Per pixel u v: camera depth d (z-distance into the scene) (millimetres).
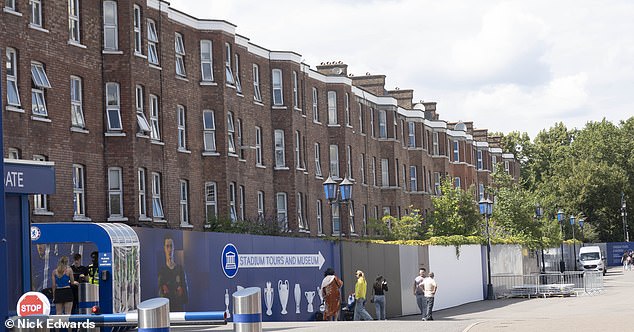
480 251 59500
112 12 40438
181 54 46812
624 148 137875
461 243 56156
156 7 44094
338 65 68812
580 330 24797
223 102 49062
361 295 36562
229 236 31641
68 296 23812
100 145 39562
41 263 27016
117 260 24500
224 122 49094
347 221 65062
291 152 57031
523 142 153250
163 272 27500
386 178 74125
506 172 82812
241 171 51531
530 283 61219
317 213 62188
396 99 80438
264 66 55781
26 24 35312
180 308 28312
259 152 54906
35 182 18766
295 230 56750
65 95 37500
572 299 52594
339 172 65188
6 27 34188
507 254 65875
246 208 52000
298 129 58469
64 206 36844
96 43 39781
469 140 96312
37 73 36000
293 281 36250
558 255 87688
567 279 65375
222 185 48812
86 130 38594
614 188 128750
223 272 31109
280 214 56688
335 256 40188
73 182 37844
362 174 69625
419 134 80125
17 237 18375
